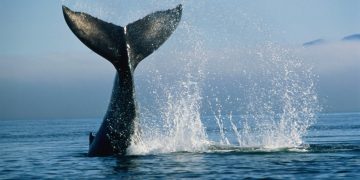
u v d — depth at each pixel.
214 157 65.81
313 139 110.19
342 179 50.47
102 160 64.12
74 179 53.66
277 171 55.22
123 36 64.44
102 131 66.94
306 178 51.28
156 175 53.91
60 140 145.00
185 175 53.78
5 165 69.31
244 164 60.00
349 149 72.38
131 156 66.12
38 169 63.50
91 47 62.56
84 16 63.78
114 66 63.50
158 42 65.81
